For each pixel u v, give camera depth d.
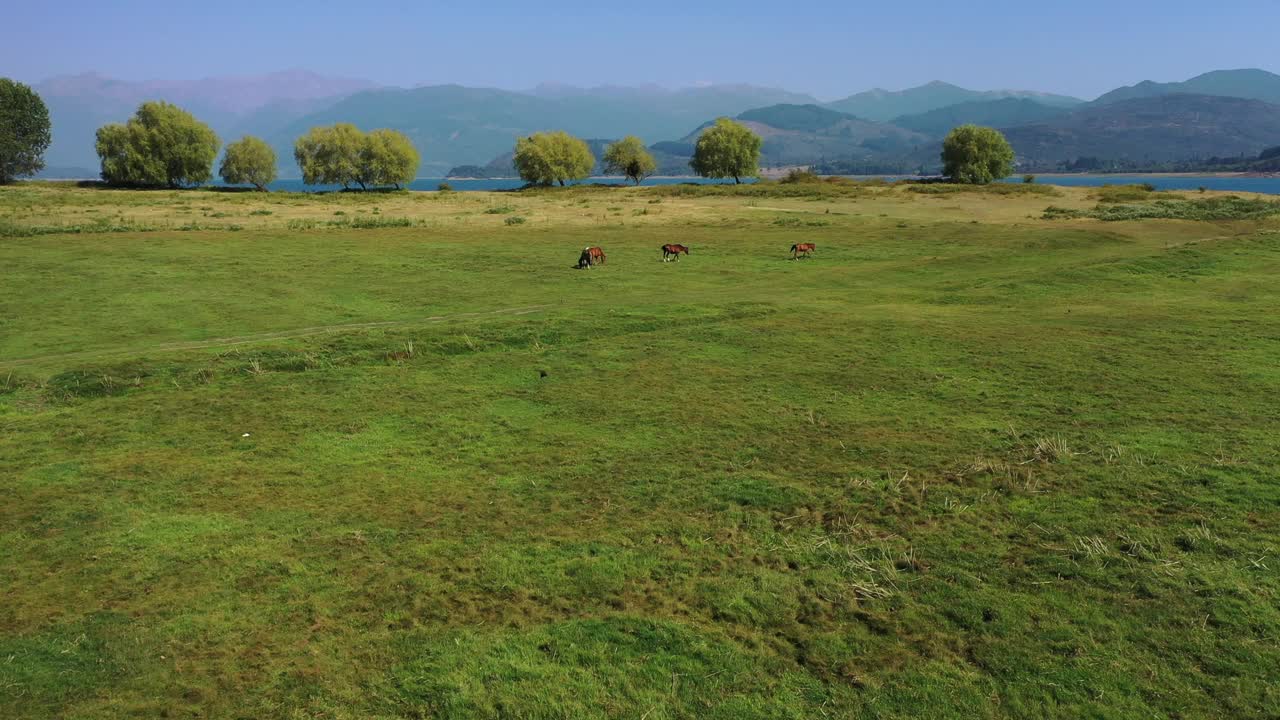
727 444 12.34
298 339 19.17
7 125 109.56
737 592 8.10
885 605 7.82
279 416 14.24
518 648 7.28
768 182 112.94
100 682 6.86
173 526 9.83
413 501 10.50
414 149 116.50
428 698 6.65
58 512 10.29
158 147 110.62
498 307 24.59
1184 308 23.11
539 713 6.46
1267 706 6.18
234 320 22.55
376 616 7.81
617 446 12.38
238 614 7.86
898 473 10.96
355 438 13.03
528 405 14.68
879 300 25.44
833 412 13.83
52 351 19.06
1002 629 7.32
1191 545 8.56
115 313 23.34
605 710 6.48
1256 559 8.21
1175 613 7.41
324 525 9.81
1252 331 19.50
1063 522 9.27
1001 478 10.61
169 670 7.02
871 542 9.04
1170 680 6.55
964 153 110.00
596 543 9.18
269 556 9.01
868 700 6.51
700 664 7.02
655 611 7.85
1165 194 79.75
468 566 8.72
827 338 19.45
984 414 13.53
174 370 16.91
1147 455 11.19
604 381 16.14
